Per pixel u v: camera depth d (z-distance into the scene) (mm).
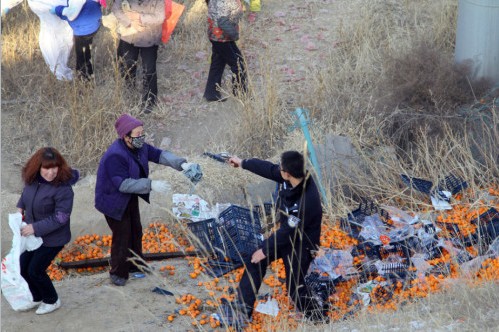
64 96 29891
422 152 26750
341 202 24672
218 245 21031
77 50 30375
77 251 23344
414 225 22188
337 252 20906
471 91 27672
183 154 28672
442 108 27281
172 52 34906
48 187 17922
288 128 28812
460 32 28594
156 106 31156
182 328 18156
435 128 26984
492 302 17141
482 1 27469
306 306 18125
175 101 31750
